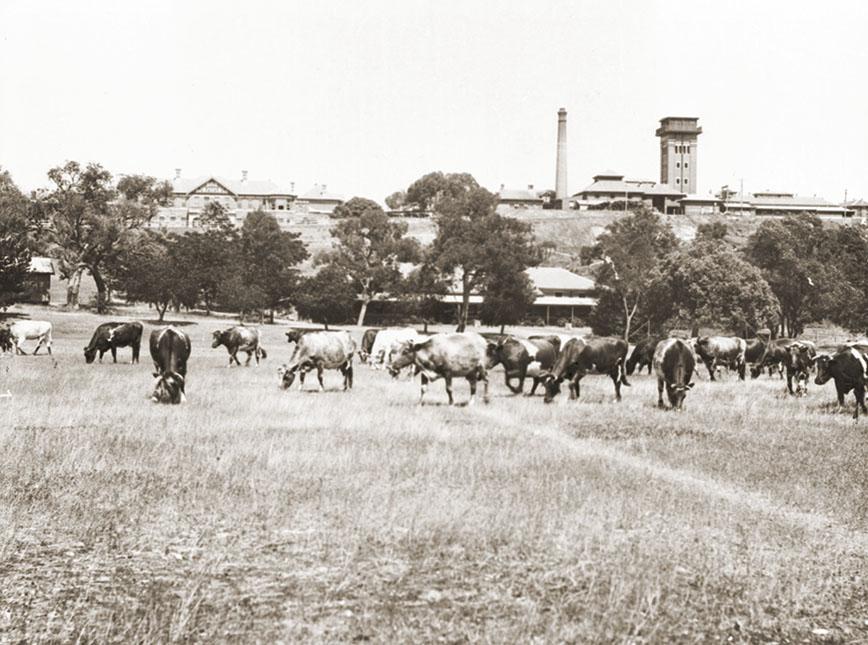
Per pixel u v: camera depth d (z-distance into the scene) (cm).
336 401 2559
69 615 861
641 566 1019
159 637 805
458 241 9106
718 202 18975
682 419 2338
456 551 1077
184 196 17550
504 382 3572
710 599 930
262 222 10275
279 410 2334
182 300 9119
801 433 2091
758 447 1873
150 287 8712
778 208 19200
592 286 11681
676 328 10244
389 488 1377
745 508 1320
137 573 990
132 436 1847
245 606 888
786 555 1083
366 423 2094
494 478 1484
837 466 1647
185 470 1516
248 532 1150
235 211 16375
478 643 797
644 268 9469
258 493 1348
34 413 2156
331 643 797
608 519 1226
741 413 2464
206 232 10294
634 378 3788
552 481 1461
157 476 1466
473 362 2591
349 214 16150
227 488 1379
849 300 9500
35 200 9269
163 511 1244
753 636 838
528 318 11350
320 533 1141
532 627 834
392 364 3419
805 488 1451
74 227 9306
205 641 799
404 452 1703
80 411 2202
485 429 2058
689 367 2581
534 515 1227
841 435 2059
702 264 8456
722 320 8375
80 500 1287
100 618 855
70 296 9481
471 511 1241
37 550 1069
